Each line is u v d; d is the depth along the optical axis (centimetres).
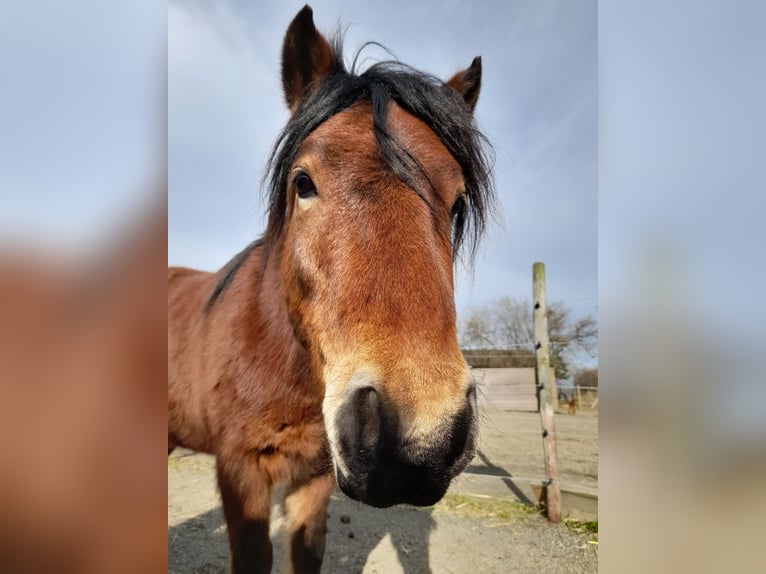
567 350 511
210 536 291
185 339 228
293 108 168
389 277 108
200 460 482
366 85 144
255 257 216
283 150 157
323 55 165
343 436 102
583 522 304
